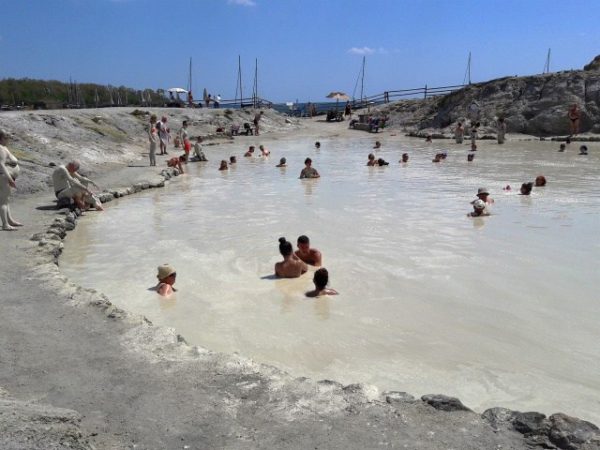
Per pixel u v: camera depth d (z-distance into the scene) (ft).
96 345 20.43
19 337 21.08
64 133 80.43
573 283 28.14
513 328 23.12
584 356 20.72
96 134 88.12
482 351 21.24
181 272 31.12
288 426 15.21
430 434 14.76
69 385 17.49
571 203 48.44
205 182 66.33
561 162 80.84
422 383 19.10
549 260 31.99
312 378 19.48
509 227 40.04
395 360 20.68
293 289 27.99
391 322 23.89
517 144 113.09
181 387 17.39
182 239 38.40
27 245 34.42
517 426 14.97
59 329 21.84
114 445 14.28
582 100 122.83
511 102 134.31
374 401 16.53
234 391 17.13
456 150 103.35
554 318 24.02
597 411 17.28
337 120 183.11
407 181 63.93
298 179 67.21
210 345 22.12
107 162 77.00
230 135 135.33
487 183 61.41
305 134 150.51
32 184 54.24
